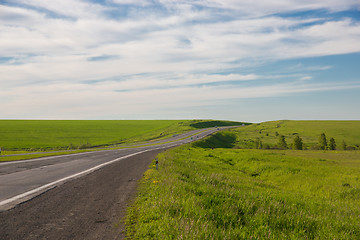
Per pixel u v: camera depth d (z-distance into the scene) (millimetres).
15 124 138000
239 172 25031
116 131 128625
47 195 8266
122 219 6281
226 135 130250
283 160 32375
